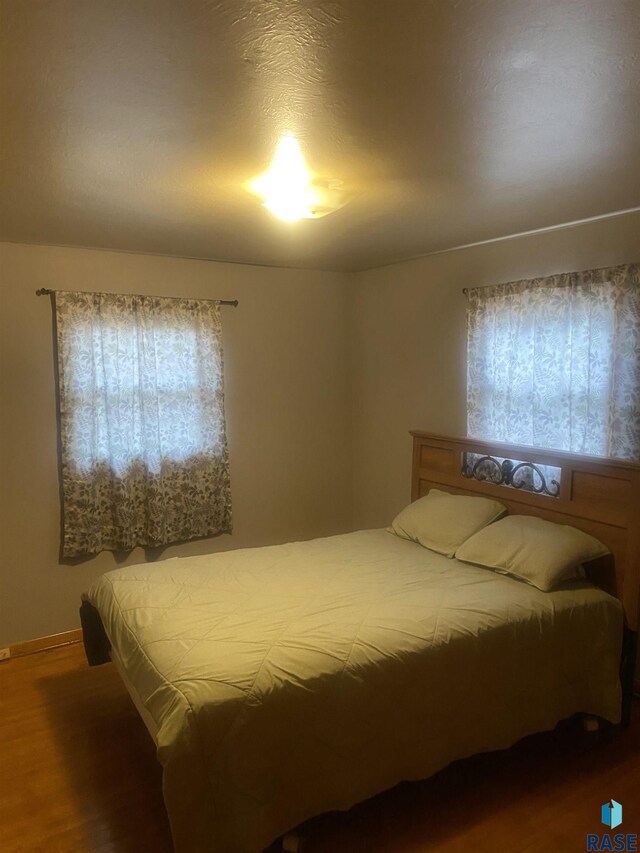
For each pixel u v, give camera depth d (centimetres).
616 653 264
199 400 402
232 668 198
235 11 112
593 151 196
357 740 205
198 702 184
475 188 237
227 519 421
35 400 350
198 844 176
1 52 127
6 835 214
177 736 178
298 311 453
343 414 484
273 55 130
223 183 225
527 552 280
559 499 303
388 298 438
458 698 226
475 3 110
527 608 249
